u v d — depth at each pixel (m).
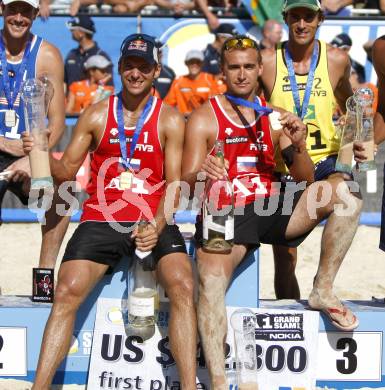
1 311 18.80
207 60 39.41
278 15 40.31
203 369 18.52
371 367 19.06
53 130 21.48
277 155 20.14
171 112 18.91
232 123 18.83
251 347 17.78
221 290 17.69
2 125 21.75
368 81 39.91
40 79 20.02
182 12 41.03
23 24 21.22
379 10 41.50
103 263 18.14
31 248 32.12
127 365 18.58
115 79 40.44
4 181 21.83
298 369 18.62
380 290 27.80
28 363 18.86
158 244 18.14
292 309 18.86
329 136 21.33
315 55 21.25
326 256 18.58
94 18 40.19
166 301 18.66
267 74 21.41
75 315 18.12
